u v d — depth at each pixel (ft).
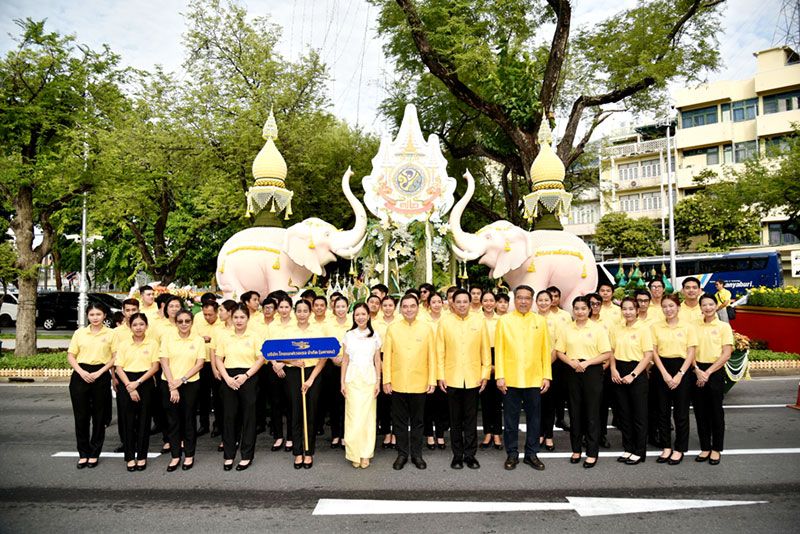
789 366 40.57
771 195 61.67
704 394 20.12
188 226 75.46
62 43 42.45
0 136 41.11
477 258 32.22
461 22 48.57
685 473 19.01
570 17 45.06
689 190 112.16
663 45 47.24
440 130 69.10
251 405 19.86
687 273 79.87
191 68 57.31
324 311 22.86
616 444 22.84
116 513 15.92
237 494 17.34
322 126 63.41
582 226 130.21
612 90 50.03
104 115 46.34
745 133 103.71
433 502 16.57
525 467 19.76
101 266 101.76
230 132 53.83
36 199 45.16
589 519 15.30
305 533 14.53
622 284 36.78
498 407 22.40
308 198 64.75
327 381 22.75
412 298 19.92
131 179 49.32
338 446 22.75
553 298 24.12
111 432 25.48
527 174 46.44
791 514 15.56
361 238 31.83
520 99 45.47
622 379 20.36
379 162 32.81
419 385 19.84
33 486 18.20
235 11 57.57
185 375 19.65
